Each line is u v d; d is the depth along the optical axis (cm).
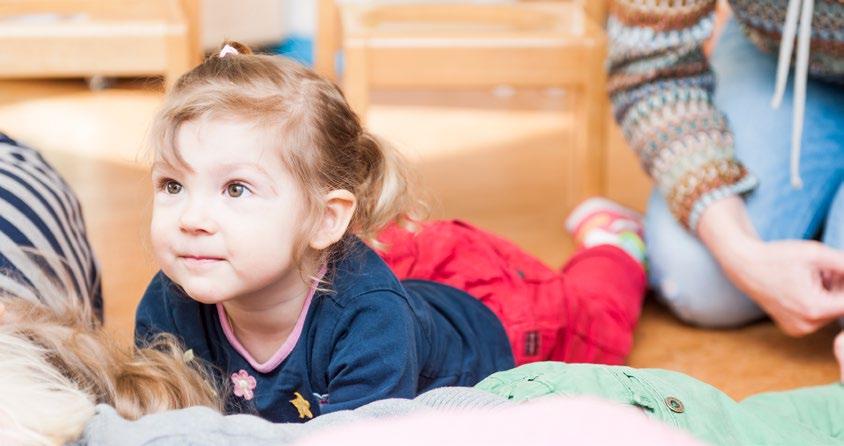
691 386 103
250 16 332
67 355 88
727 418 101
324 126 109
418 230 135
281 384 115
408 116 300
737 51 179
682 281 170
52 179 134
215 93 104
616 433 66
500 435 65
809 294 149
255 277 104
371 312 111
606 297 160
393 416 82
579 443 64
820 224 167
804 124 165
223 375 118
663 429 68
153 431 76
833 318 150
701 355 165
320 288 111
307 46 345
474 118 299
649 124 165
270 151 103
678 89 165
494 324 136
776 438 101
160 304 120
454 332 130
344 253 114
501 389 97
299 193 106
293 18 349
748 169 163
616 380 97
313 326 113
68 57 195
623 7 167
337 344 112
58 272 119
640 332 173
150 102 299
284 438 78
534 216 224
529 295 148
